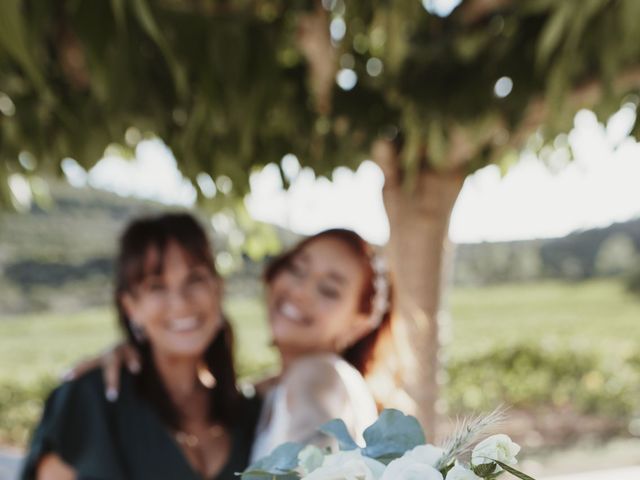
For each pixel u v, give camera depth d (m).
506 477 0.71
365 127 2.69
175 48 1.94
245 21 2.12
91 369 1.74
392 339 1.85
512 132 2.40
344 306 1.76
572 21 1.91
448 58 2.47
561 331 14.30
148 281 1.67
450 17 2.60
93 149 2.46
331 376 1.55
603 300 21.77
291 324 1.75
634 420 8.87
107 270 25.50
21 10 1.65
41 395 8.29
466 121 2.40
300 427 1.42
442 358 2.99
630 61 2.23
